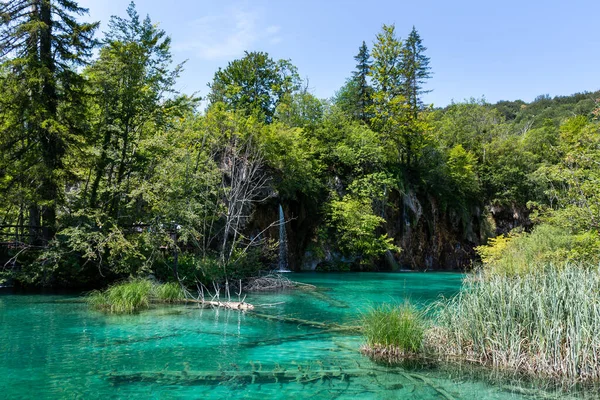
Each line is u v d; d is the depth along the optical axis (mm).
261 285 17469
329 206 30344
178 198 16578
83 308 11906
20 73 15453
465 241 39438
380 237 30312
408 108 37281
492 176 42656
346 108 42469
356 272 28906
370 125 38000
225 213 19953
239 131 23047
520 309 7191
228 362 7023
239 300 13227
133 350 7723
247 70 38875
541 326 6867
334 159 33219
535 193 41688
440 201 38000
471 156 41781
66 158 16625
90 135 16688
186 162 17453
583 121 37531
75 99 16469
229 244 20531
